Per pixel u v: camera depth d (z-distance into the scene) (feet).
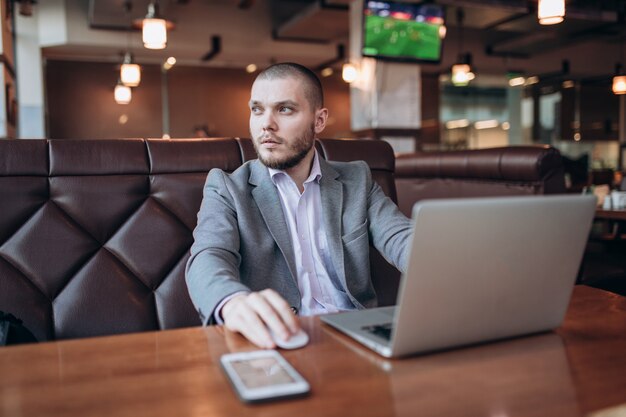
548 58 38.91
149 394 2.32
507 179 10.14
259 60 33.71
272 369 2.51
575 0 28.50
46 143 5.76
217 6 31.07
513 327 2.98
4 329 4.35
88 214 5.70
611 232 14.61
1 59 15.14
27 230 5.46
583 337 3.06
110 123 32.19
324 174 5.46
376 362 2.69
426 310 2.66
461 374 2.53
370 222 5.54
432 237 2.52
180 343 3.01
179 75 33.55
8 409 2.19
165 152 6.16
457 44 36.60
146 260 5.77
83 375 2.54
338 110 36.60
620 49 40.88
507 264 2.79
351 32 24.44
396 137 23.57
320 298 5.18
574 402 2.23
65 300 5.43
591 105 43.88
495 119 46.80
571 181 20.08
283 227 5.00
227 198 4.97
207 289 3.64
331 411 2.15
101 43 29.01
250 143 6.60
